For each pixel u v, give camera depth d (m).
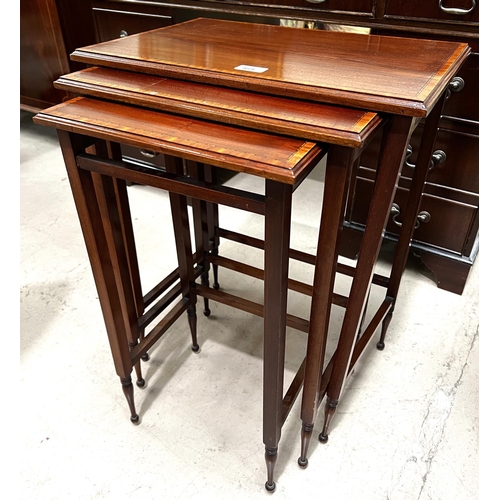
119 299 0.95
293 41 0.96
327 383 0.98
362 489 0.99
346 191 0.67
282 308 0.71
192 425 1.12
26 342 1.33
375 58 0.84
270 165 0.58
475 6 1.08
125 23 1.66
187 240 1.13
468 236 1.41
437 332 1.37
